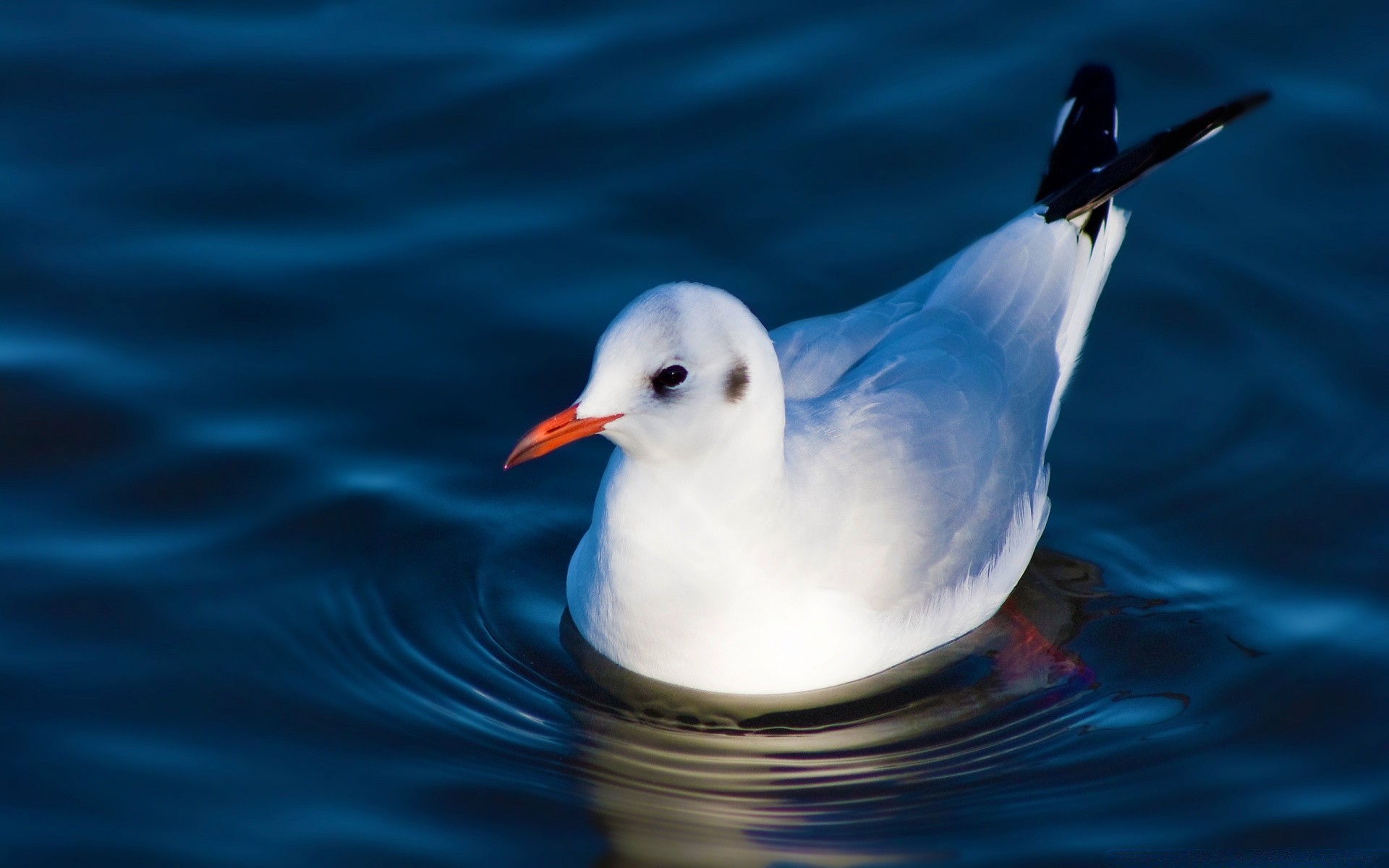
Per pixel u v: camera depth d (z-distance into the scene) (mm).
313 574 11992
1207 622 12016
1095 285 13828
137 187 14922
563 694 11336
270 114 15695
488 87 16000
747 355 10281
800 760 10891
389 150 15422
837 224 14914
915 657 11875
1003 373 12492
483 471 13008
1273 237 15008
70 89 15766
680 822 10281
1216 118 12922
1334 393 13828
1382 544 12531
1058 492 13273
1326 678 11422
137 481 12547
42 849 9688
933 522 11516
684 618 11031
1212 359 14227
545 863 9844
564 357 13789
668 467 10547
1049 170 14586
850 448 11281
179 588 11758
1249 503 13008
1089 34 16469
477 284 14328
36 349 13461
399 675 11281
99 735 10516
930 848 10109
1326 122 15734
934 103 15898
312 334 13859
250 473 12688
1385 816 10273
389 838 9945
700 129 15695
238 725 10711
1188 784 10602
